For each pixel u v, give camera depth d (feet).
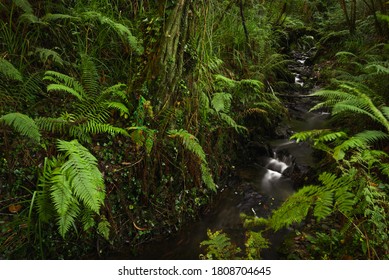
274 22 27.78
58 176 8.41
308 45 30.60
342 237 9.55
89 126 10.17
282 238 11.09
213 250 8.87
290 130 17.81
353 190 9.55
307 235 10.39
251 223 9.73
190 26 11.80
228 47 17.76
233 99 15.67
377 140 11.85
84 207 9.19
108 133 11.12
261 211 12.67
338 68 21.45
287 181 14.49
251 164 15.79
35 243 9.22
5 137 9.58
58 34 12.17
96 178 8.77
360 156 9.80
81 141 10.45
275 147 16.46
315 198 8.73
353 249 9.05
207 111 13.16
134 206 10.97
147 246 10.90
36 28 11.75
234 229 11.81
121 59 12.75
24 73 11.13
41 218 8.64
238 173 14.93
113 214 10.52
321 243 9.75
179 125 12.23
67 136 10.49
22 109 10.41
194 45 12.46
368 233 8.91
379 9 25.17
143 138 10.93
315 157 15.30
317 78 23.95
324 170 13.24
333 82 17.42
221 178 14.06
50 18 11.13
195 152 11.37
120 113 11.54
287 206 9.04
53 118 9.95
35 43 11.65
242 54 18.01
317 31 31.50
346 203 8.39
